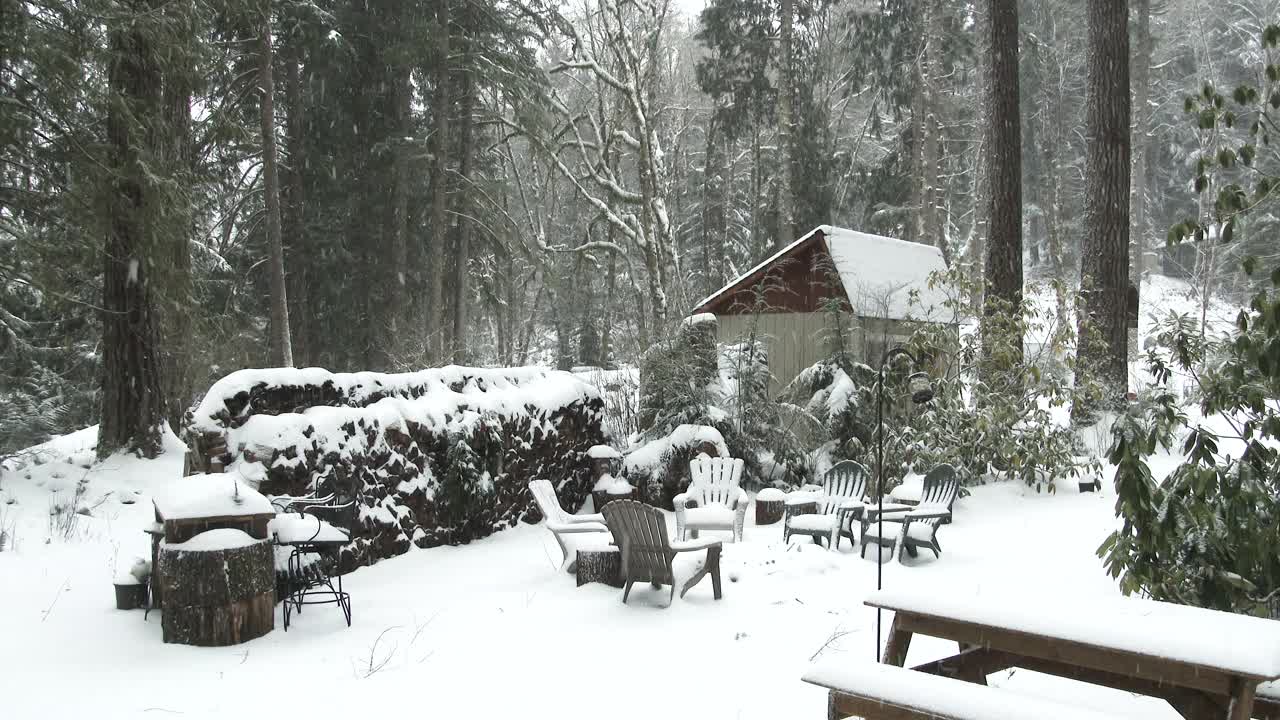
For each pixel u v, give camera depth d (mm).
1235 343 4504
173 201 10594
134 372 11094
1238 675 2682
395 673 4973
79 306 11781
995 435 10578
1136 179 26375
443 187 21875
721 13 26438
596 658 5195
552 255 27422
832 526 8117
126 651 5367
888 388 11180
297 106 19875
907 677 3219
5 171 10398
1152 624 3059
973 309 11281
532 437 10242
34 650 5355
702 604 6336
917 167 27266
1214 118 4715
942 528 9094
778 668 4969
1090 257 13367
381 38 20703
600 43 24938
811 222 27500
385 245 21250
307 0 18828
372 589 7062
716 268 32562
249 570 5609
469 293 25344
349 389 8344
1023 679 4496
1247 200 4609
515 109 22828
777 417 11883
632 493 10516
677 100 34844
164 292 10945
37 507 9195
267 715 4367
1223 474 4336
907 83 27328
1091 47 13406
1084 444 11523
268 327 20250
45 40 9461
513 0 23156
